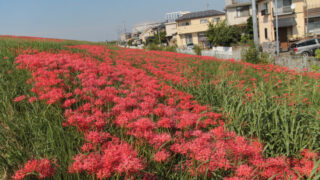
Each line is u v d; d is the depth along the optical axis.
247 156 2.51
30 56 6.12
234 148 2.43
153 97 4.42
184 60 13.76
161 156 2.38
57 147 2.52
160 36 68.12
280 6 31.08
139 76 6.15
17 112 3.52
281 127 3.30
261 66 11.59
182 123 2.97
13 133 2.97
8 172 2.35
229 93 5.30
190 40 52.69
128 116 2.99
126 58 12.18
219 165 2.25
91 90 4.01
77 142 2.82
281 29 31.98
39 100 3.74
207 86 5.86
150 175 2.32
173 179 2.48
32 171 2.03
